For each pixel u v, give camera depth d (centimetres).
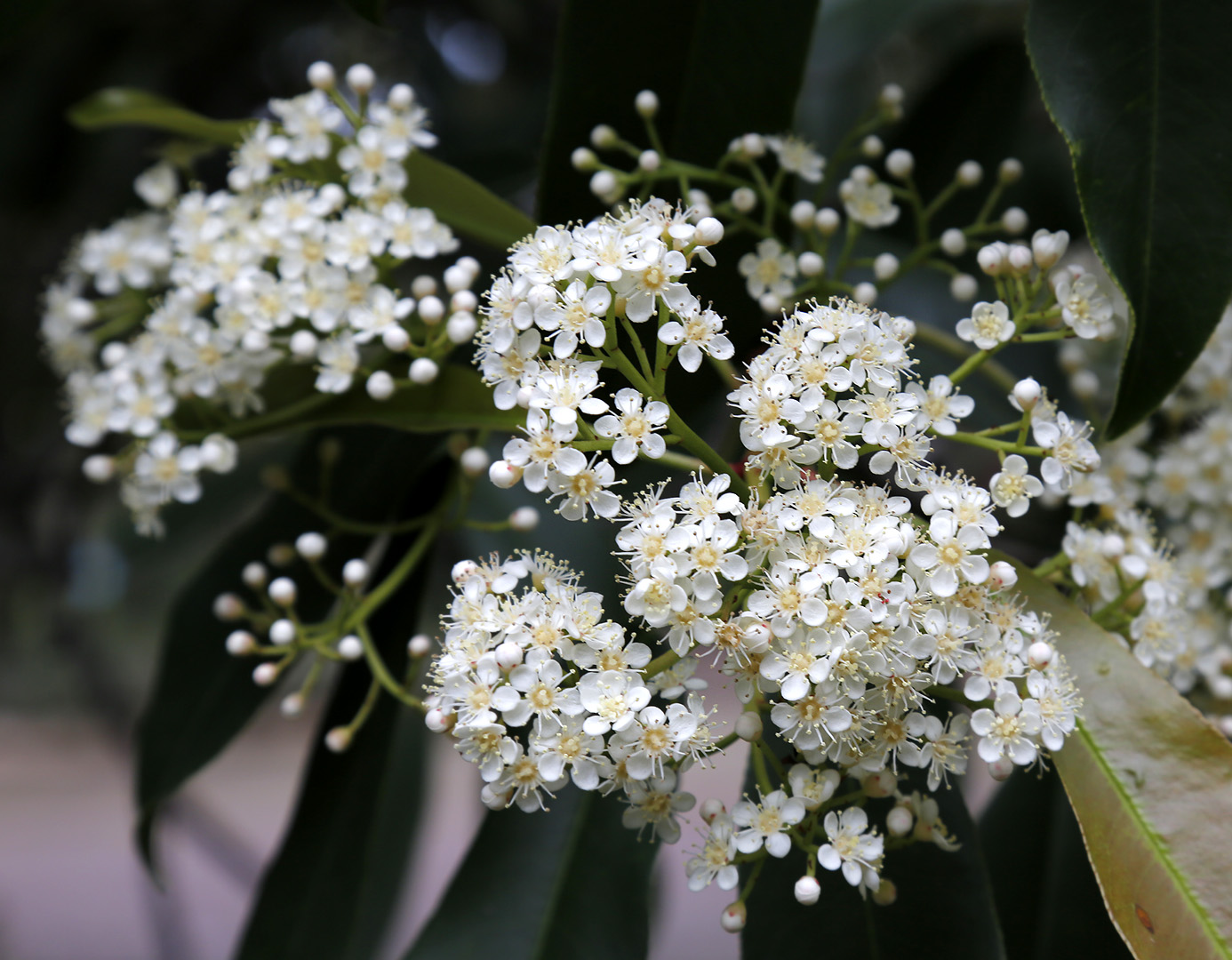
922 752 28
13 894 116
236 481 49
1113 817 29
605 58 34
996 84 40
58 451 59
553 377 29
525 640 28
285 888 35
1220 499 34
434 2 57
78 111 35
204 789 127
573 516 29
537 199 34
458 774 96
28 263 56
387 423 33
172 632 37
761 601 28
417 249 33
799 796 28
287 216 33
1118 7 31
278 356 34
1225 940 28
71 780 146
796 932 32
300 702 33
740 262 33
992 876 35
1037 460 32
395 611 36
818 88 51
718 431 37
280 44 59
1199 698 34
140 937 107
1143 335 30
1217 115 30
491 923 33
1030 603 30
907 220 39
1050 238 30
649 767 28
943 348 35
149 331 35
